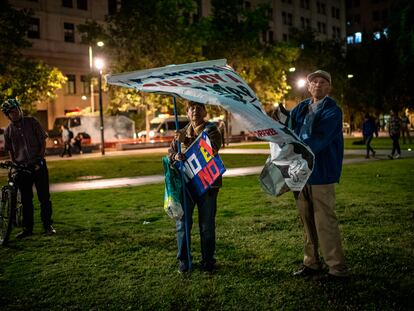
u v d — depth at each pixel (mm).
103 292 4180
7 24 25688
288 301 3816
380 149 22828
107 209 8305
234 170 14484
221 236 5945
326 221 4082
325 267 4598
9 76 26500
